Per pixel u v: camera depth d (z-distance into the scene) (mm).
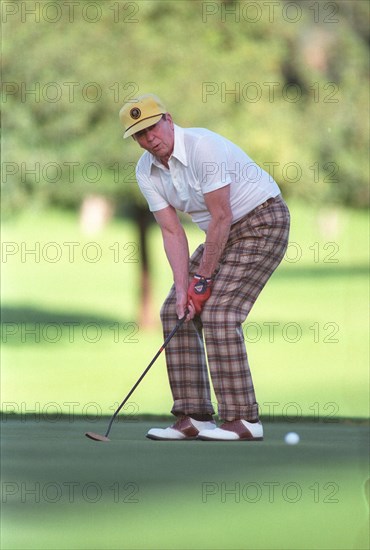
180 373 21438
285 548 13055
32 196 54969
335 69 66312
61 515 14578
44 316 81875
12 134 54156
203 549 13062
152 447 20172
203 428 21406
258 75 57156
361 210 65000
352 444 20641
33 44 53531
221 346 20969
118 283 102438
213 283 21312
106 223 116438
